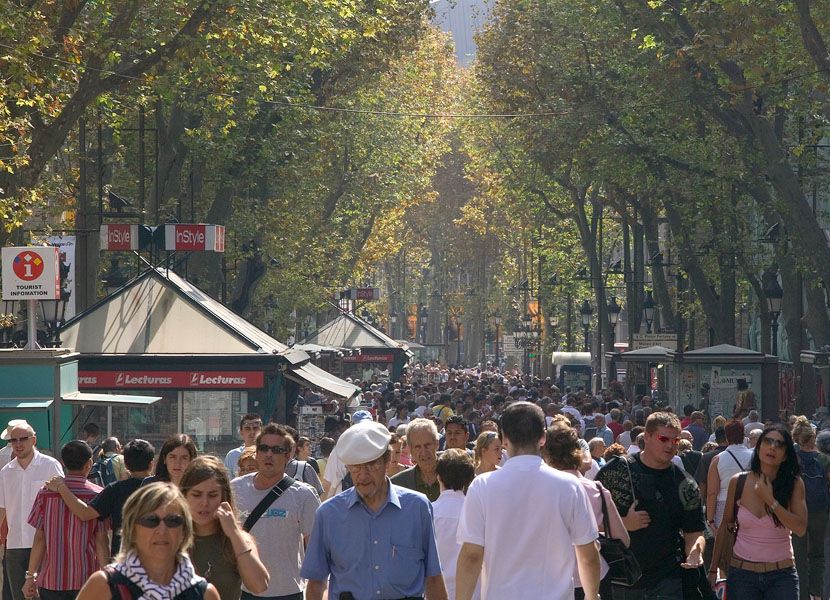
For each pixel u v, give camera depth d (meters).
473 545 12.38
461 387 88.12
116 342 44.94
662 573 16.16
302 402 66.31
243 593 16.06
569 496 12.35
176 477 16.38
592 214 107.12
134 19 47.94
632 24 68.94
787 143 73.69
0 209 37.25
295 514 16.02
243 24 47.75
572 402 59.34
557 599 12.19
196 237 50.00
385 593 13.08
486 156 112.12
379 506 13.23
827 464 24.64
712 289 78.50
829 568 24.44
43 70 40.53
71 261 58.12
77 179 65.25
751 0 52.44
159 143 71.56
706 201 71.88
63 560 18.78
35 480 21.83
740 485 18.67
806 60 55.88
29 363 31.02
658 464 16.25
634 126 74.25
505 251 185.12
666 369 73.31
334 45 68.38
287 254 83.62
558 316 132.00
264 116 71.69
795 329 66.19
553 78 83.62
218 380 43.97
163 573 9.89
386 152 99.81
